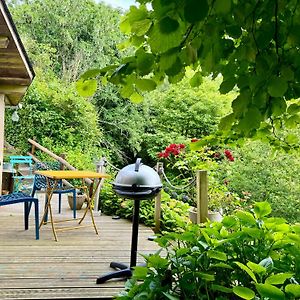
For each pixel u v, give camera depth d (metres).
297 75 1.11
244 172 6.14
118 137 14.04
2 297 2.46
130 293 1.63
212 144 1.83
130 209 5.27
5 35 3.79
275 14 1.00
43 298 2.46
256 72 1.11
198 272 1.44
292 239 1.50
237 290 1.19
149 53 1.07
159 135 12.39
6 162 9.31
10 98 6.59
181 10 0.89
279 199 5.97
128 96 1.25
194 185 5.04
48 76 13.01
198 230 1.77
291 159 6.18
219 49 1.11
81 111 12.20
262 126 1.73
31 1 13.96
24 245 3.78
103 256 3.47
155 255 1.61
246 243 1.61
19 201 3.91
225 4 0.89
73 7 14.10
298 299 1.11
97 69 1.14
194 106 11.97
